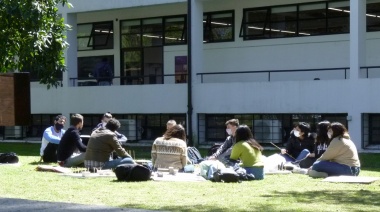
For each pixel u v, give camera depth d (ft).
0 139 110.11
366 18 84.23
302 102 82.53
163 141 51.03
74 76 102.63
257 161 48.21
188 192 40.24
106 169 52.37
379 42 84.64
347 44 87.10
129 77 99.09
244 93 86.74
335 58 88.22
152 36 104.01
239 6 95.86
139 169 46.03
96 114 100.68
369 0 85.15
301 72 91.04
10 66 79.77
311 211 32.86
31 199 36.17
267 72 90.48
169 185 43.80
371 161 67.00
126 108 96.94
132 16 105.60
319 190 42.11
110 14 107.76
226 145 53.57
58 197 37.60
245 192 40.65
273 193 40.29
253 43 94.79
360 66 79.15
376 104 77.15
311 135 57.16
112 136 52.49
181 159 50.80
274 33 93.20
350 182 46.26
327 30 88.84
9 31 77.46
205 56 98.99
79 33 111.45
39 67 80.43
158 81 103.60
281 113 84.38
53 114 104.73
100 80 104.17
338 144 49.88
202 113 90.27
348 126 79.20
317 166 50.08
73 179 47.50
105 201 35.88
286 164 55.11
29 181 46.32
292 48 91.71
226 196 38.52
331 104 80.43
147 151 83.20
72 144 57.36
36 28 77.66
